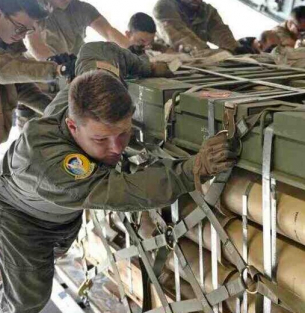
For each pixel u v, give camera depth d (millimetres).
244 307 1686
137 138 2055
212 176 1563
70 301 2746
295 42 3920
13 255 2148
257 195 1569
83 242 2725
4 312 2379
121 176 1583
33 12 2381
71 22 3533
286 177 1372
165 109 1831
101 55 2047
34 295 2254
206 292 1882
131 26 3324
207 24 4070
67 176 1576
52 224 2145
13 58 2428
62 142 1642
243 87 1997
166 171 1562
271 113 1439
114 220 2393
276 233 1580
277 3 5102
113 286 2732
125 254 2236
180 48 3625
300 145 1324
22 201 2031
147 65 2199
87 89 1478
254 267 1594
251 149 1497
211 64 2621
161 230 1966
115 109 1466
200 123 1697
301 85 2039
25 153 1649
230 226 1748
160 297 2016
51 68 2354
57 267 3008
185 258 1887
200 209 1737
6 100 2768
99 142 1552
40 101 2879
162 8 3787
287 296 1485
